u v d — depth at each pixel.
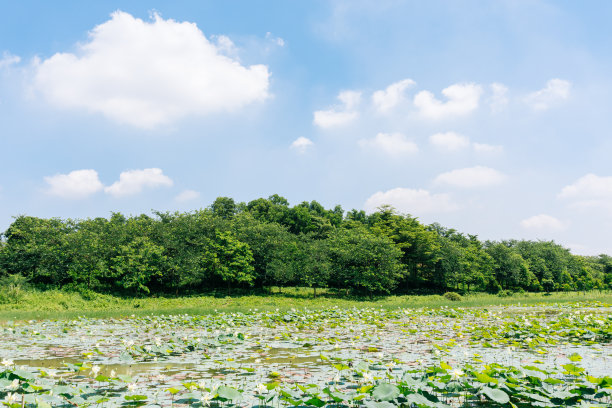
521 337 12.85
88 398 5.62
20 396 5.50
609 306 29.72
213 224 41.44
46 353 10.03
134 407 5.59
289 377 7.45
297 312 22.31
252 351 10.41
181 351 10.25
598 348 10.84
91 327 16.16
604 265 94.25
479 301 34.88
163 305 30.75
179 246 37.78
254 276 40.19
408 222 54.31
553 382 6.10
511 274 55.84
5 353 10.05
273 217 61.09
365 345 11.40
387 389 5.60
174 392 5.71
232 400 5.69
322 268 39.00
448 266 48.59
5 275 31.69
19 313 20.94
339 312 22.78
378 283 40.34
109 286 35.47
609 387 5.60
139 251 34.28
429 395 5.80
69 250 32.31
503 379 6.16
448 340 12.42
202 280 39.34
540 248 67.62
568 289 62.44
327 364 8.71
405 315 21.89
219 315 20.06
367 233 48.81
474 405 5.86
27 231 35.25
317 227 60.84
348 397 5.48
